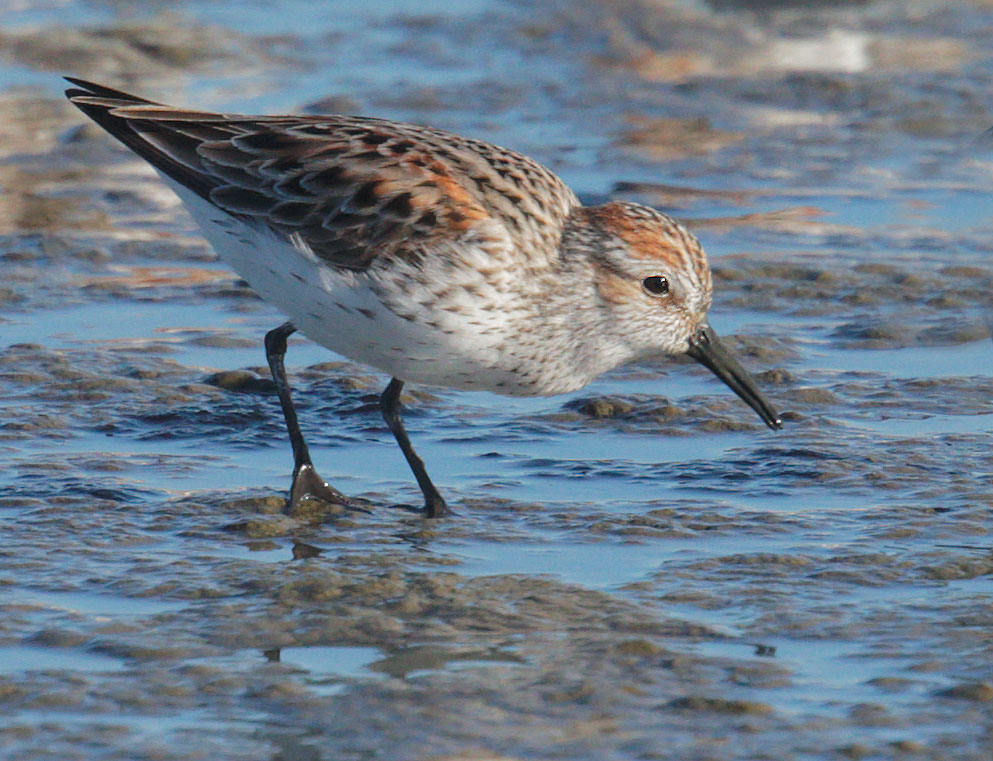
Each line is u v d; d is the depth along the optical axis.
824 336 15.02
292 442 11.23
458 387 11.22
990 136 20.61
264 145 11.11
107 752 7.49
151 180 19.84
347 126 11.33
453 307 10.55
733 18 27.00
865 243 17.56
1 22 26.36
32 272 16.50
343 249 10.59
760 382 13.68
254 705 8.02
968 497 11.12
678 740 7.64
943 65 24.69
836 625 9.01
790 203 18.98
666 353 11.40
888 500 11.11
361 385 13.55
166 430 12.51
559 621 9.10
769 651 8.67
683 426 12.73
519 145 21.00
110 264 16.89
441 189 10.70
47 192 19.11
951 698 8.07
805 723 7.81
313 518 10.87
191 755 7.48
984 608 9.24
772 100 23.17
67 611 9.16
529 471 11.81
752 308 15.74
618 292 10.93
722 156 20.75
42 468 11.55
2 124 21.52
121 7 27.64
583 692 8.16
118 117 11.38
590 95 23.30
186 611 9.20
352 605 9.32
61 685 8.19
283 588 9.56
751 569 9.90
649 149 20.97
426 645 8.77
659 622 9.07
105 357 14.10
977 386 13.56
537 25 26.72
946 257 17.09
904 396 13.36
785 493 11.29
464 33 26.44
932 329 15.08
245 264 11.13
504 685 8.26
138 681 8.27
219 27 26.66
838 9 27.28
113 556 10.05
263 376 13.66
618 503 11.12
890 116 22.28
